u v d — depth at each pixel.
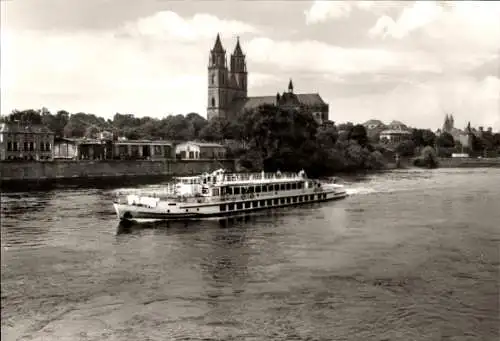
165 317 47.75
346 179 193.62
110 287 55.41
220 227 88.69
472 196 113.62
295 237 77.94
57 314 48.62
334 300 50.41
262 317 47.25
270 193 113.31
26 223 91.38
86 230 85.38
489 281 53.81
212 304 50.47
